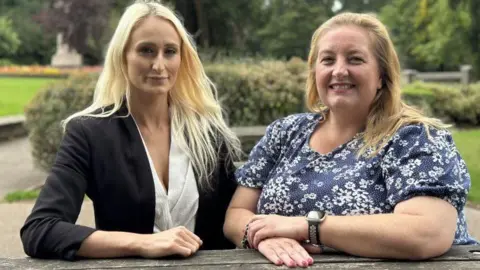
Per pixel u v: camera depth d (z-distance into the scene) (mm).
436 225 1841
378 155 2088
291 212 2201
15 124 12781
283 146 2447
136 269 1840
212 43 32344
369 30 2203
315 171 2219
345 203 2082
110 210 2242
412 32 34062
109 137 2254
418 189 1904
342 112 2215
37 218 2021
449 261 1854
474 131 12922
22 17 56000
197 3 28516
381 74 2221
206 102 2541
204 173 2438
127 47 2326
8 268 1875
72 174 2150
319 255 1938
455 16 11570
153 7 2346
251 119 8305
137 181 2264
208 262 1903
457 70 38094
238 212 2414
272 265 1869
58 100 7480
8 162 9320
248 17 36219
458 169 1985
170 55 2342
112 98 2387
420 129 2057
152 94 2363
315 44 2363
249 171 2482
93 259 1956
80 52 44000
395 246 1837
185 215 2393
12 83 28625
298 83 8438
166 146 2430
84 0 42156
